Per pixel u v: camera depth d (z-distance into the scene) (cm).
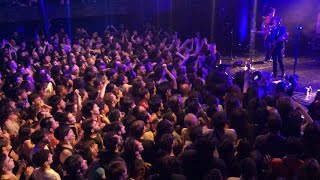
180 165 405
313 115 621
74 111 561
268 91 752
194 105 530
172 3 1788
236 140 479
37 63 1010
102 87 701
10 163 405
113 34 1608
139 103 613
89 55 1083
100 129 512
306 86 1085
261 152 444
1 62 1066
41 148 438
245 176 370
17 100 642
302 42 1667
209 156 396
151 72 812
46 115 533
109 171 360
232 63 1452
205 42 1129
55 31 1834
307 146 427
